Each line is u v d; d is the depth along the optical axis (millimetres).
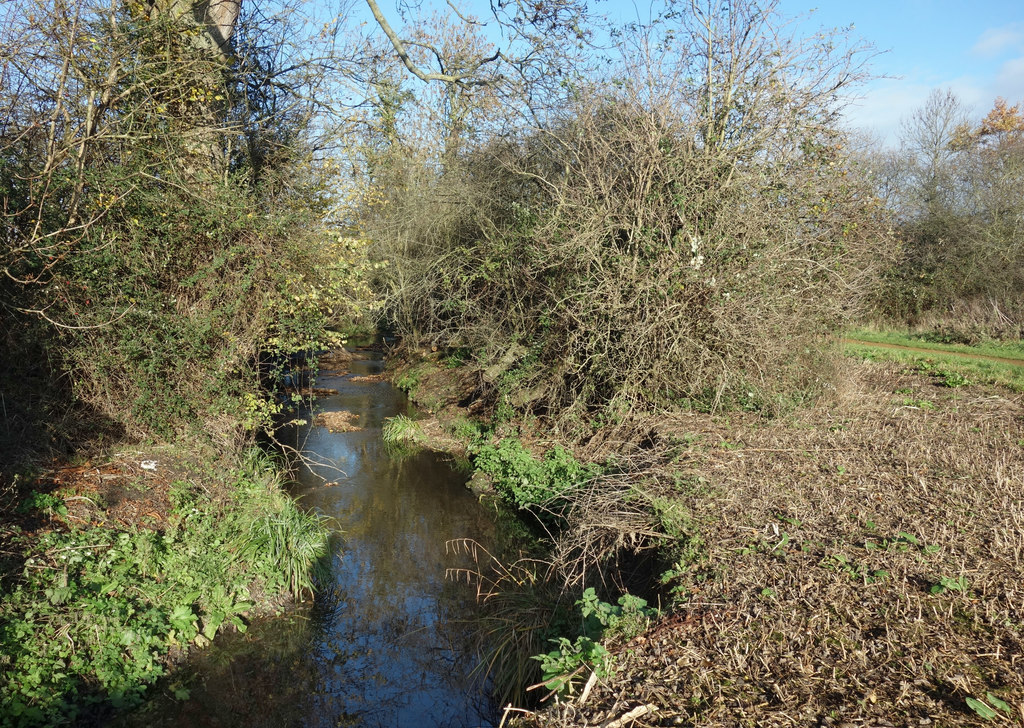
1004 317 21938
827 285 11102
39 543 6008
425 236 18203
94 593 5852
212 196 9820
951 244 24641
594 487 8375
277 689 6059
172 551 6777
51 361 8359
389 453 13438
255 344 10320
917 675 3994
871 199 11875
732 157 10555
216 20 11617
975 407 10875
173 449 8727
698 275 10125
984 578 5008
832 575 5230
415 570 8422
